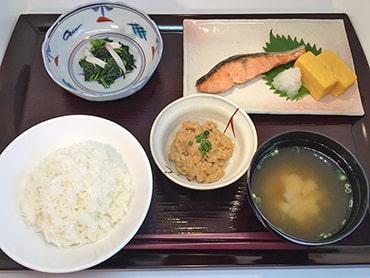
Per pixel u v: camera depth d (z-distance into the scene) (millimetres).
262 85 363
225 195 310
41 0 420
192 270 290
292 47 381
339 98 354
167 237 290
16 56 376
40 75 368
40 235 283
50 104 354
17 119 346
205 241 290
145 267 284
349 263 285
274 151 304
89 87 366
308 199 291
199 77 365
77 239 279
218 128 331
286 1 420
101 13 392
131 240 290
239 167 303
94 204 284
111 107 352
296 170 300
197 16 400
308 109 347
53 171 295
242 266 285
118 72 374
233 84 360
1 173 294
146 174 292
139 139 337
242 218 301
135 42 393
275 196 292
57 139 315
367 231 297
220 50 380
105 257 258
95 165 295
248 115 342
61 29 381
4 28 380
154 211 304
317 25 394
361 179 280
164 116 322
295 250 289
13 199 292
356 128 345
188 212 304
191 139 314
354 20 401
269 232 290
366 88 362
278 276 290
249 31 390
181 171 308
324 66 350
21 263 259
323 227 281
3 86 359
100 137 317
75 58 384
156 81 366
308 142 302
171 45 386
